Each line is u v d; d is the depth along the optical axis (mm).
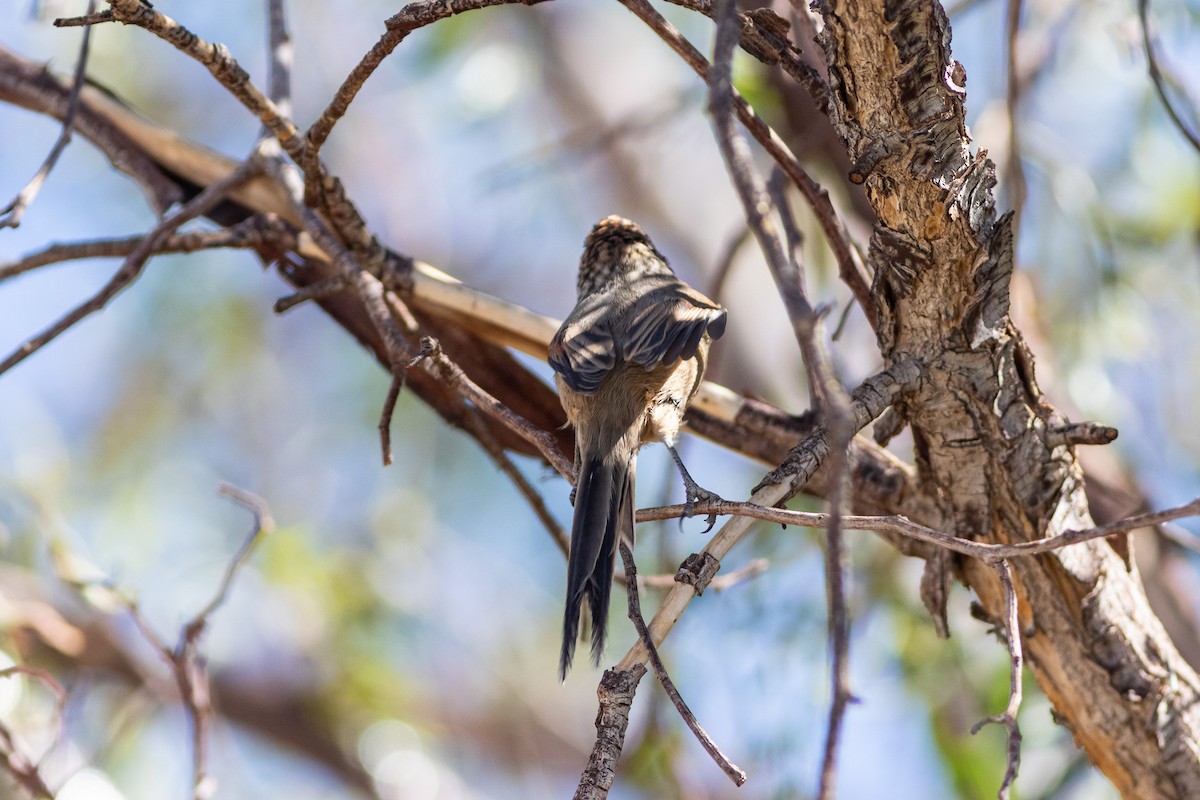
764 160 11680
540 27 16328
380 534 15086
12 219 6859
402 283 7902
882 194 5680
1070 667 6336
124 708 11906
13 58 8820
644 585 8008
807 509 10656
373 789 14977
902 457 11023
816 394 7715
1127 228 11641
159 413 16062
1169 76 9703
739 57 10578
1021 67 11398
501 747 16031
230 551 14453
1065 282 10625
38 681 10742
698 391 7906
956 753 9984
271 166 7535
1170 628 8680
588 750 16297
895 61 5312
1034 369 6082
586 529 6602
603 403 7332
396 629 14828
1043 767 9680
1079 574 6199
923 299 5902
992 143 10203
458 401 8305
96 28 14836
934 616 6605
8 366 7188
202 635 8273
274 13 8289
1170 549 9047
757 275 14758
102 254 7988
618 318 7738
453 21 13945
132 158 8586
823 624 10359
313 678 15250
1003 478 6148
